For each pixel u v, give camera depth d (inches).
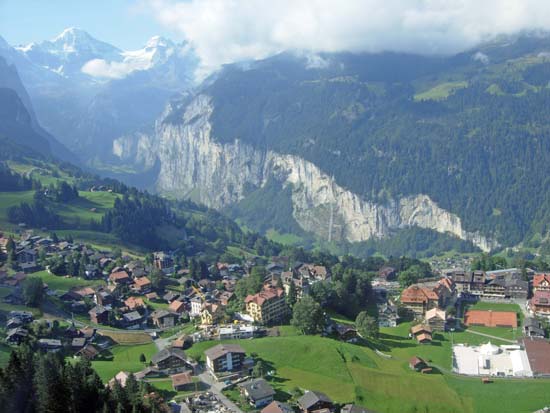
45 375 5654.5
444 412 7485.2
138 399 6127.0
